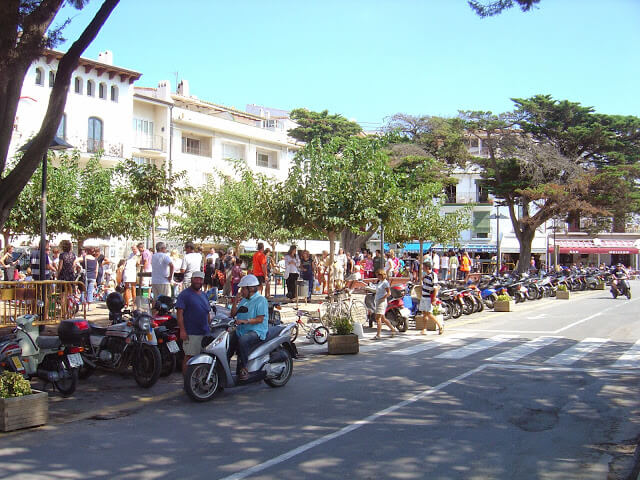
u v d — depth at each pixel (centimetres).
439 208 3306
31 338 897
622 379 980
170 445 635
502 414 759
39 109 3522
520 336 1538
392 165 3862
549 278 2994
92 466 570
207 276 2066
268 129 5516
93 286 1878
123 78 4131
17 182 899
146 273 1552
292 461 581
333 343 1243
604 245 5675
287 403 821
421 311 1638
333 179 2162
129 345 949
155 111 4516
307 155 2236
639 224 5538
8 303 992
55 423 729
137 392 905
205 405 818
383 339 1494
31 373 891
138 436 670
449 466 566
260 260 1798
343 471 553
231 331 900
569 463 578
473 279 2456
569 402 823
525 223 4272
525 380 970
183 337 923
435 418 739
